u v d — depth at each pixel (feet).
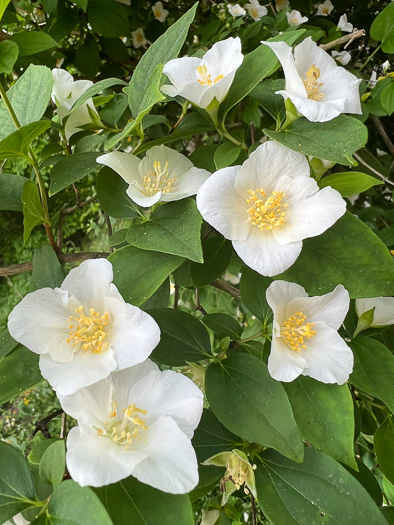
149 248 0.36
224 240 0.46
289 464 0.38
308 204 0.38
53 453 0.34
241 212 0.38
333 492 0.36
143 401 0.35
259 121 0.71
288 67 0.39
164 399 0.35
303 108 0.38
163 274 0.37
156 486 0.31
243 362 0.38
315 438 0.37
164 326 0.42
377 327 0.46
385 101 0.68
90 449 0.31
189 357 0.42
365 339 0.43
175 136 0.44
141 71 0.42
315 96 0.41
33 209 0.42
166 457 0.32
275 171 0.39
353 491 0.36
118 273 0.38
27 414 1.46
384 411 0.48
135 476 0.31
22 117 0.42
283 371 0.36
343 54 0.80
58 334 0.36
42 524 0.31
